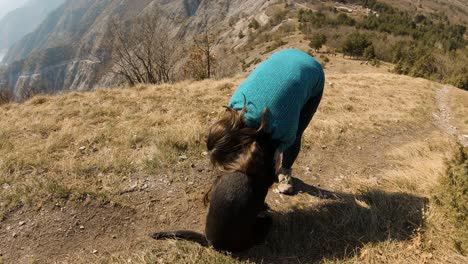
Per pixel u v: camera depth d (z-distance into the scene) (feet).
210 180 15.14
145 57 72.69
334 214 13.66
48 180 13.98
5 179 13.83
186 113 22.77
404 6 587.68
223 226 9.02
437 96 50.47
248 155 8.52
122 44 73.67
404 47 220.02
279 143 9.78
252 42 291.58
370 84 47.91
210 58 74.69
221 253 11.05
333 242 12.36
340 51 220.23
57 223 12.28
